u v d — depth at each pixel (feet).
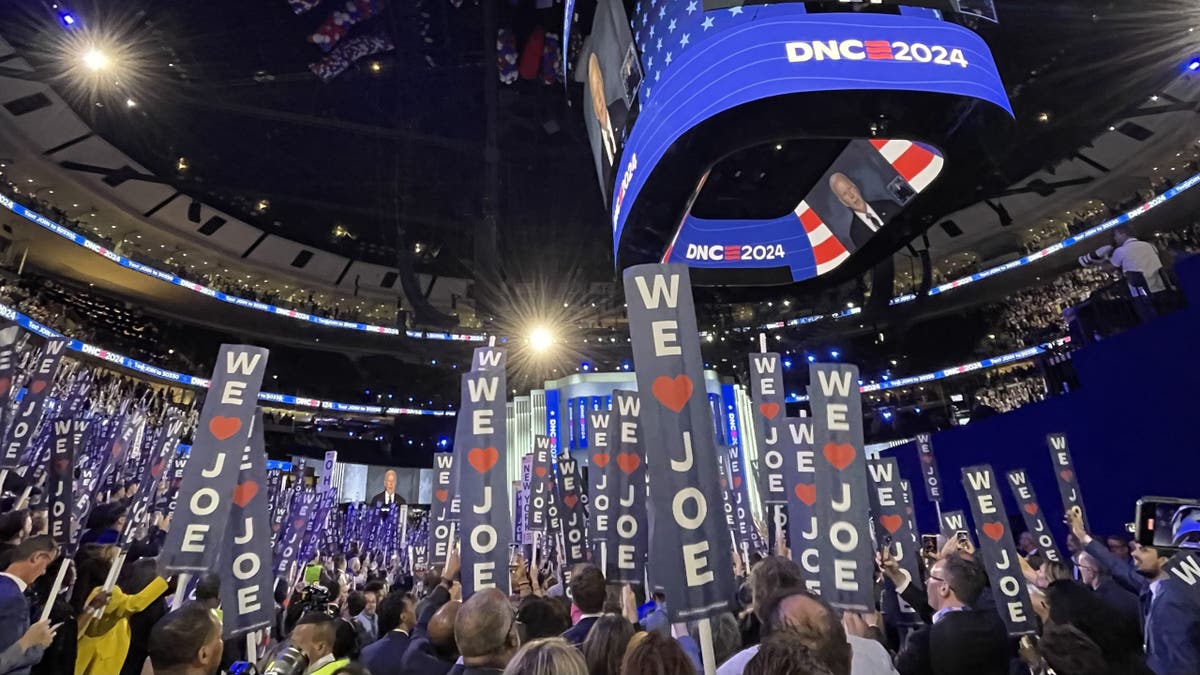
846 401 13.97
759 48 30.01
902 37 30.25
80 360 82.74
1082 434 35.24
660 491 10.58
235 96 81.41
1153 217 79.77
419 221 105.91
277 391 110.73
